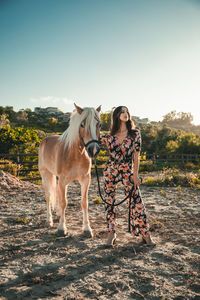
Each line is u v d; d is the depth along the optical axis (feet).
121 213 15.31
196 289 6.52
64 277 7.25
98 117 9.84
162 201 19.04
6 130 55.52
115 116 9.05
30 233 11.38
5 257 8.69
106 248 9.48
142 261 8.30
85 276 7.29
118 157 9.08
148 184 27.91
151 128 125.70
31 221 13.46
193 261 8.29
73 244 9.96
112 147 9.04
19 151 48.96
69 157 10.82
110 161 9.27
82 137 10.12
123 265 8.02
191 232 11.51
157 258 8.55
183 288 6.57
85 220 11.40
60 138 12.19
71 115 11.14
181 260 8.37
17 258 8.61
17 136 54.49
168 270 7.63
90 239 10.54
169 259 8.44
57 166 11.34
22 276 7.36
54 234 11.25
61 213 11.44
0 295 6.29
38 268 7.86
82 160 10.93
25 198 20.04
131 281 6.94
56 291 6.47
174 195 21.77
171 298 6.09
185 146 64.44
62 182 11.14
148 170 47.75
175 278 7.13
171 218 14.05
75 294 6.32
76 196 21.04
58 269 7.77
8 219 13.80
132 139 8.98
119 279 7.06
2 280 7.09
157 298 6.11
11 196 20.84
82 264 8.11
